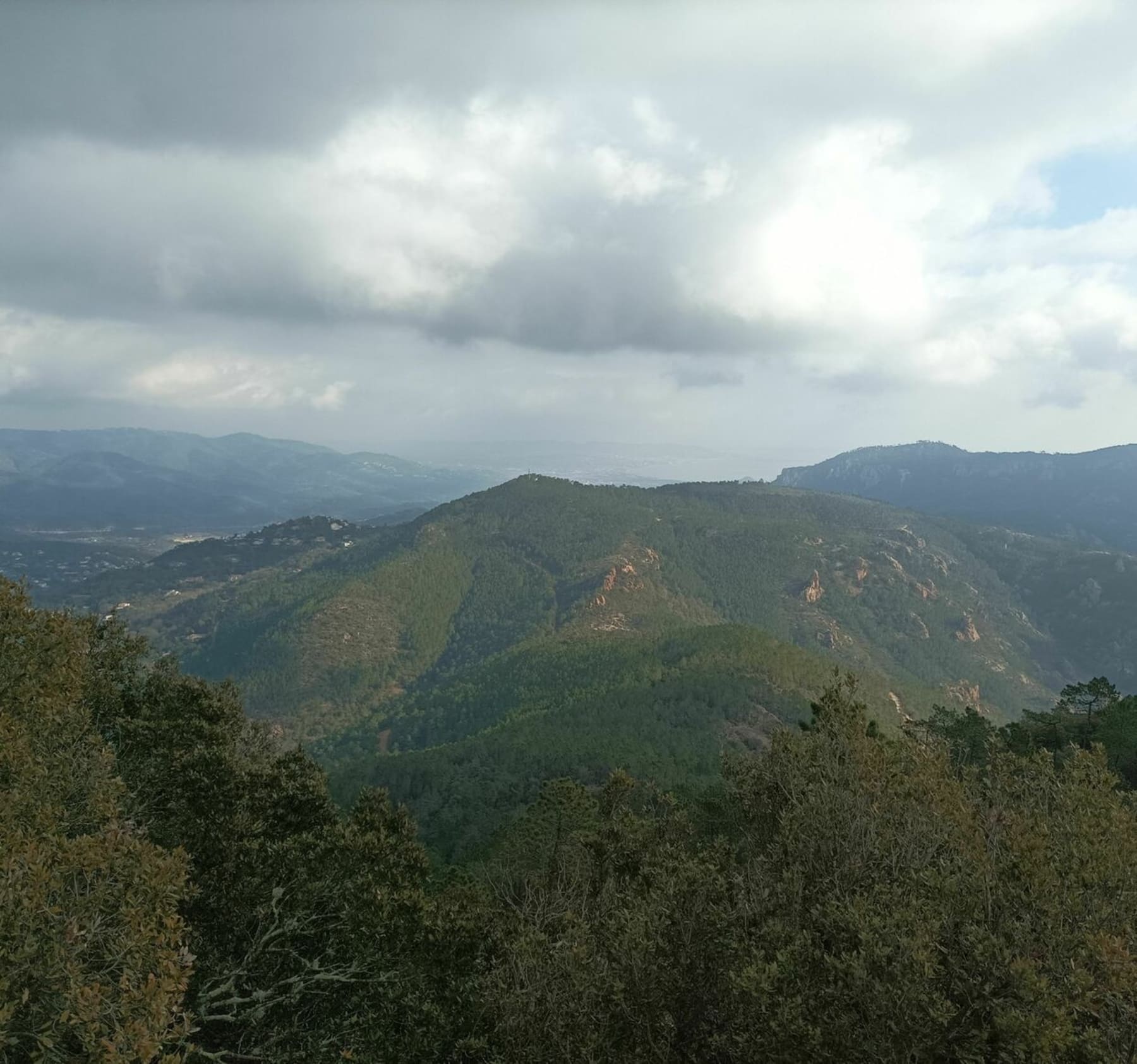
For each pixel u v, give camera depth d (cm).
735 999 1452
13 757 1526
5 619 2000
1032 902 1230
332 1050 1969
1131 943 1214
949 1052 1184
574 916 2052
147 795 2512
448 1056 1886
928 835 1642
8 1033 1062
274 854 2184
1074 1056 1116
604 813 3706
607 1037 1575
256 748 3559
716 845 2239
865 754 1912
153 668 3419
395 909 2025
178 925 1260
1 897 1105
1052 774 1731
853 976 1220
